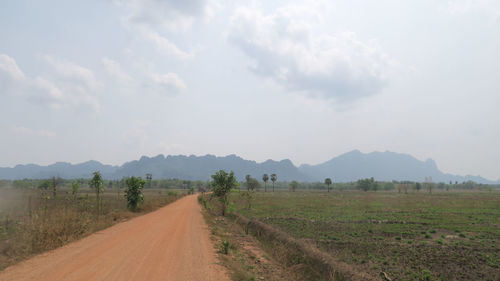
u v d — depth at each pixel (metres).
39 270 9.06
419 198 86.69
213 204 50.84
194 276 8.88
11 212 21.50
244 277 9.23
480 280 11.28
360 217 33.81
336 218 32.47
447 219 32.72
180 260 10.84
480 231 24.20
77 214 19.61
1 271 8.87
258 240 17.94
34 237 12.67
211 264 10.47
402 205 55.59
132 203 34.31
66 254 11.42
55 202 32.22
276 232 16.77
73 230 15.50
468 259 14.48
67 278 8.25
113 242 14.26
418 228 25.48
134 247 13.10
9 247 11.45
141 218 26.88
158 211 35.88
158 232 18.05
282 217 32.78
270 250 14.38
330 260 10.89
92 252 11.87
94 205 35.34
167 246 13.55
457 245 18.11
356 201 68.81
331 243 17.95
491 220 32.00
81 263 10.02
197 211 36.28
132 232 17.78
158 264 10.12
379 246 17.20
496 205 55.66
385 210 43.66
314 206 51.00
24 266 9.52
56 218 16.14
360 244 17.72
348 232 22.53
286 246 13.63
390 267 12.70
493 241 19.70
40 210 17.97
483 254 15.59
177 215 30.52
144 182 35.34
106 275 8.62
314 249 12.12
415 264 13.31
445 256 14.98
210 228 21.05
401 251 15.94
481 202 65.62
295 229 23.69
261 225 20.06
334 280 9.51
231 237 18.14
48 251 11.92
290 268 11.17
